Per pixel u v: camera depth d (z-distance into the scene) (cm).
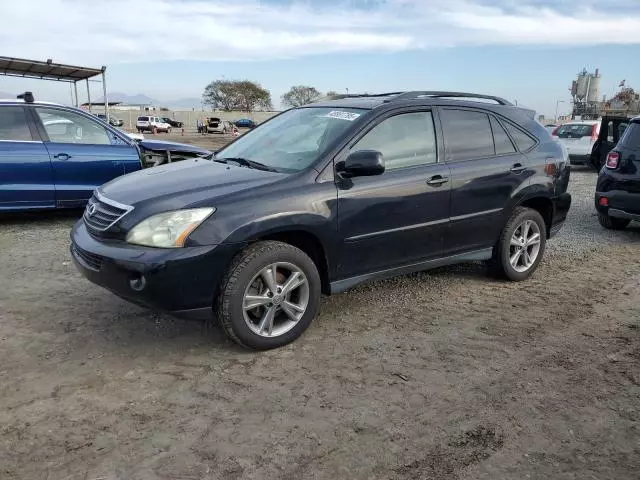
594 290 518
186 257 339
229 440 279
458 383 340
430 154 459
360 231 411
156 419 296
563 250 670
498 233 511
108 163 775
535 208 570
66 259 590
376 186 416
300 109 502
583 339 407
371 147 423
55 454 265
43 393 319
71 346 380
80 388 326
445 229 466
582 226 821
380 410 309
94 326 414
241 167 424
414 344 394
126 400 314
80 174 756
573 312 461
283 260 372
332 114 453
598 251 668
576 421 301
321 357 371
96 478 249
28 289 493
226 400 316
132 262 338
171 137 4316
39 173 727
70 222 785
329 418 300
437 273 561
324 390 329
